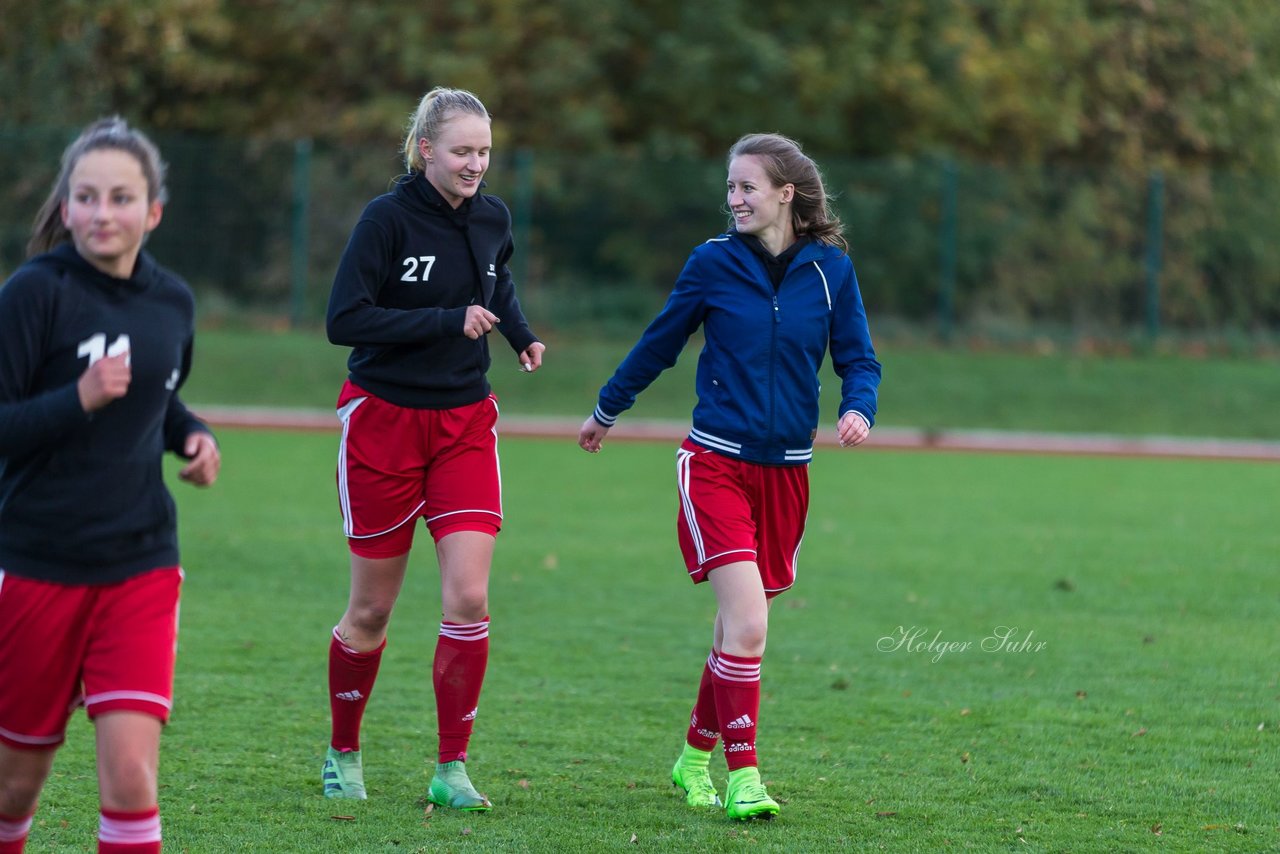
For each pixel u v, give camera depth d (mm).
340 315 18297
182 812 17828
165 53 94125
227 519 41656
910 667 26609
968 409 77875
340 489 19031
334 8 95250
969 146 100500
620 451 61812
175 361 13594
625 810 18297
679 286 19156
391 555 18828
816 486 52688
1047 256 90000
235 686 24141
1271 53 109062
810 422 18922
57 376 13109
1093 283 90188
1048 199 90000
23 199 85688
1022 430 75062
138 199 13031
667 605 31844
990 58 95500
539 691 24422
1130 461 64062
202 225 86938
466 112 18625
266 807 18141
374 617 18797
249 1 98188
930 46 95375
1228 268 91250
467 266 19094
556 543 39438
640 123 97375
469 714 18484
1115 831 17578
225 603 30812
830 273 19047
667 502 47500
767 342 18609
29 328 12891
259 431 65250
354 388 18891
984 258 89438
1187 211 90812
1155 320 90312
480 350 19156
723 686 18078
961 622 30469
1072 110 98188
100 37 95062
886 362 83812
